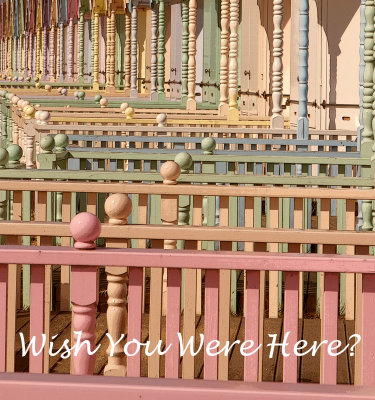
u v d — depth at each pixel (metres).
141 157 7.50
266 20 15.88
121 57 27.77
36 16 36.72
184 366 3.71
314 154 8.05
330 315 3.20
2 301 3.28
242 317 6.37
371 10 8.44
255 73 16.28
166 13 24.39
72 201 6.55
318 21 13.80
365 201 7.31
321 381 3.35
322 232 4.15
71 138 9.24
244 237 4.15
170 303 3.29
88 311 3.35
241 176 6.32
